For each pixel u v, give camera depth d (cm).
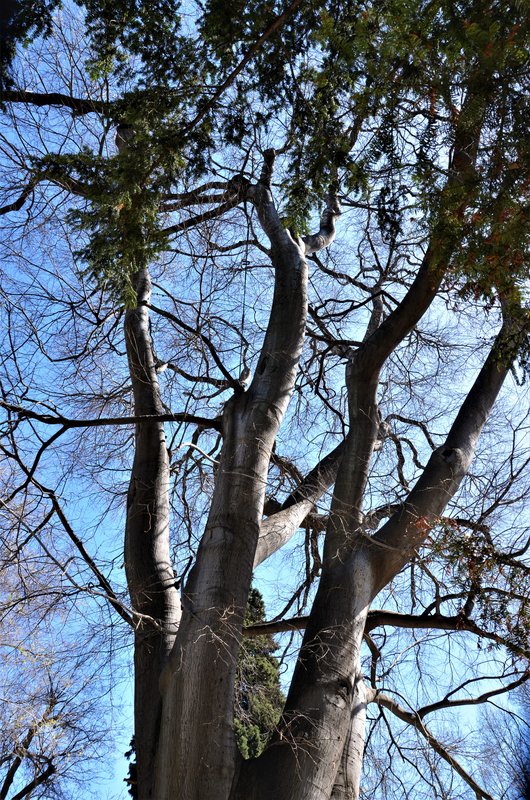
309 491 977
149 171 812
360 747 747
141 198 807
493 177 656
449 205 669
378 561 819
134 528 888
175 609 833
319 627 779
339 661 759
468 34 617
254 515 807
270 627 957
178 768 684
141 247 795
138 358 998
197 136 832
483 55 625
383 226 776
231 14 773
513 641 834
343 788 705
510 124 656
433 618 884
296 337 904
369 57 697
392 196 757
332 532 839
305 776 688
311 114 808
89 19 827
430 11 644
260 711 970
